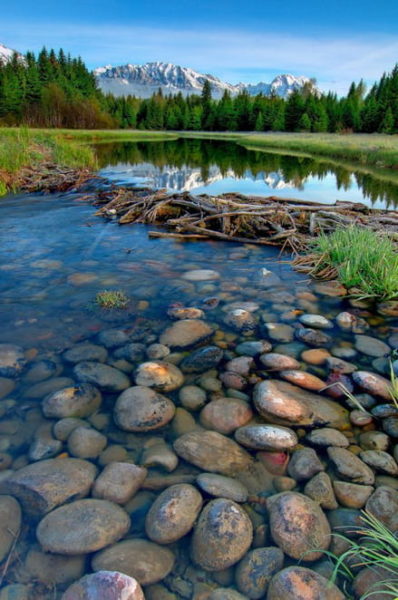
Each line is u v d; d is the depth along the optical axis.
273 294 4.00
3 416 2.15
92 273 4.47
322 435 2.04
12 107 54.09
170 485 1.74
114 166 16.39
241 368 2.62
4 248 5.35
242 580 1.36
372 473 1.83
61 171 11.99
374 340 3.09
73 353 2.78
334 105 63.41
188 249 5.55
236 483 1.75
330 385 2.46
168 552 1.46
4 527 1.51
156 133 59.94
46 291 3.93
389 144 23.64
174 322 3.31
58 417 2.14
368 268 4.13
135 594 1.26
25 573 1.37
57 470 1.75
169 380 2.45
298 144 30.08
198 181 12.50
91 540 1.46
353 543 1.44
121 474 1.74
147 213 7.00
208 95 82.19
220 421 2.13
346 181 13.23
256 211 6.29
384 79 68.81
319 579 1.33
